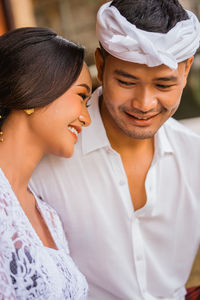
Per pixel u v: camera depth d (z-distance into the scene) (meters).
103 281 1.67
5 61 1.14
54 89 1.16
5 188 1.13
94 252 1.63
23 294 1.07
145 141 1.55
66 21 6.18
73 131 1.28
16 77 1.13
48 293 1.12
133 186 1.61
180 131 1.61
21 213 1.15
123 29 1.18
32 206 1.37
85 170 1.54
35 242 1.15
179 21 1.21
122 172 1.54
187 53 1.22
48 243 1.35
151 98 1.26
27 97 1.14
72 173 1.54
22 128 1.20
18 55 1.14
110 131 1.53
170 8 1.22
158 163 1.59
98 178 1.55
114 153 1.52
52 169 1.53
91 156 1.53
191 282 2.42
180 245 1.74
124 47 1.17
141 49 1.17
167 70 1.21
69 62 1.18
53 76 1.15
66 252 1.44
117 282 1.66
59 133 1.22
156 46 1.17
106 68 1.28
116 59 1.23
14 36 1.16
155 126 1.35
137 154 1.56
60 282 1.18
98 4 6.16
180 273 1.79
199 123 4.40
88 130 1.51
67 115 1.21
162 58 1.16
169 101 1.28
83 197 1.56
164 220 1.66
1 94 1.15
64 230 1.61
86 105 1.38
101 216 1.57
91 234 1.60
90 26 6.21
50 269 1.15
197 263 2.53
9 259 1.04
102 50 1.29
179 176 1.62
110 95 1.30
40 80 1.14
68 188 1.55
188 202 1.67
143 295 1.68
